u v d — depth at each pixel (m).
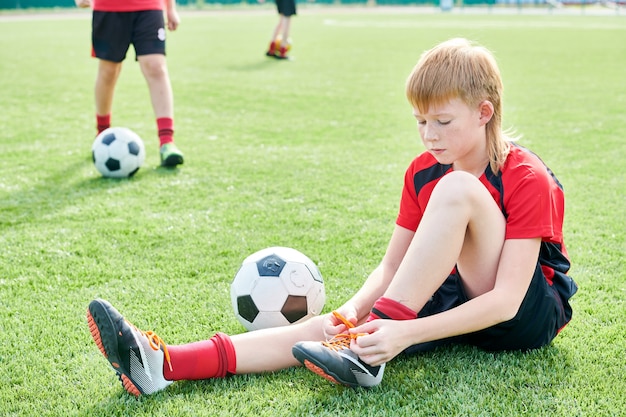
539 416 1.81
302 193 4.18
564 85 9.05
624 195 4.08
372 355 1.88
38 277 2.91
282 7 12.01
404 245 2.32
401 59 12.48
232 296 2.39
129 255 3.18
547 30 20.34
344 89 8.73
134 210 3.83
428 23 23.89
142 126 6.25
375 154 5.22
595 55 13.07
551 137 5.73
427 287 1.91
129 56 12.51
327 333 2.04
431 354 2.17
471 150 2.08
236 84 9.08
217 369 2.01
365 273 2.96
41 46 14.27
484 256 1.97
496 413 1.82
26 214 3.74
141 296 2.72
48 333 2.39
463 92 1.94
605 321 2.43
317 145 5.52
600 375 2.02
